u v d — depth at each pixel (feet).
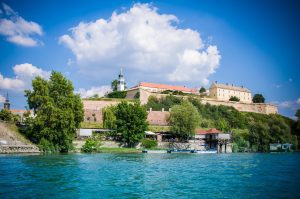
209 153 315.99
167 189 93.56
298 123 465.88
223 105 554.87
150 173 129.70
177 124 347.36
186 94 581.94
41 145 246.68
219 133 344.49
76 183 101.30
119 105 330.13
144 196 83.46
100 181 106.32
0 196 80.23
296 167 159.63
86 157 211.61
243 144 358.23
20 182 100.58
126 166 156.35
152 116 427.74
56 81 286.87
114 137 329.52
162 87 618.44
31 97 273.75
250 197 82.99
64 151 266.98
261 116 579.89
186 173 131.13
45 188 91.50
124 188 94.32
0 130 253.85
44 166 146.51
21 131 270.67
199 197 82.74
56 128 253.44
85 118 397.19
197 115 355.36
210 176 122.01
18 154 226.79
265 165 170.81
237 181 109.50
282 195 85.56
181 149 324.60
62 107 268.82
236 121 502.79
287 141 376.48
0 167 140.36
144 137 342.85
